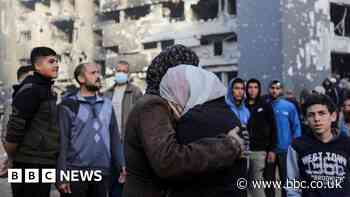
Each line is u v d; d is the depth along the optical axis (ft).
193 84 6.81
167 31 77.56
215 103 6.85
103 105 15.30
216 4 72.08
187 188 6.64
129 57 82.84
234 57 67.15
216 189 6.55
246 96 22.38
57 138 13.26
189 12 75.51
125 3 83.66
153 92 7.30
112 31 85.71
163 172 6.40
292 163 10.88
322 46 61.93
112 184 16.33
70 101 14.85
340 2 66.23
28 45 83.61
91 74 15.08
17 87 13.24
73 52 88.43
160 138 6.51
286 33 57.47
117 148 15.49
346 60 69.31
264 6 58.80
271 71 57.72
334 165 10.41
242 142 6.56
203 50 71.41
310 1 60.64
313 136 10.71
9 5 82.53
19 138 12.63
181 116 6.77
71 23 89.35
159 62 7.34
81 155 14.62
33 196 13.00
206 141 6.39
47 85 13.15
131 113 7.07
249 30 60.18
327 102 10.50
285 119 21.62
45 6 86.69
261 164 21.26
